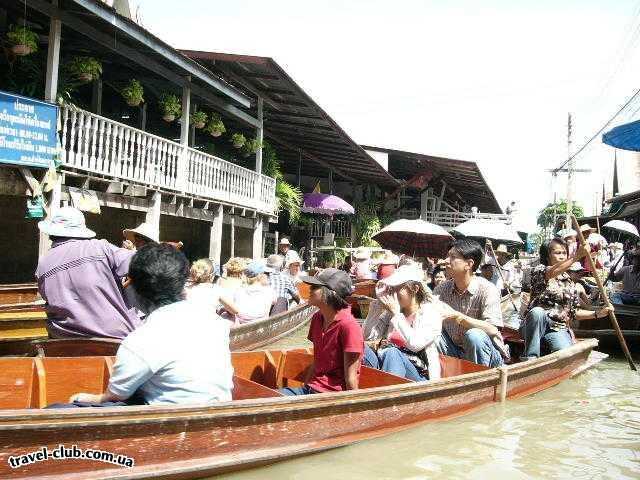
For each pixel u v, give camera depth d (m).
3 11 10.14
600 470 4.50
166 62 11.99
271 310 10.33
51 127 9.16
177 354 3.57
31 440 3.21
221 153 17.28
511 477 4.29
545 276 7.27
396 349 5.55
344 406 4.46
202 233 19.78
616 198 17.86
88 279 4.84
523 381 6.35
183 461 3.69
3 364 4.37
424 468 4.35
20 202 12.53
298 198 20.41
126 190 10.88
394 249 10.98
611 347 9.91
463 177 26.83
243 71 14.76
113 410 3.37
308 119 17.39
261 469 4.09
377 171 23.00
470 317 6.32
